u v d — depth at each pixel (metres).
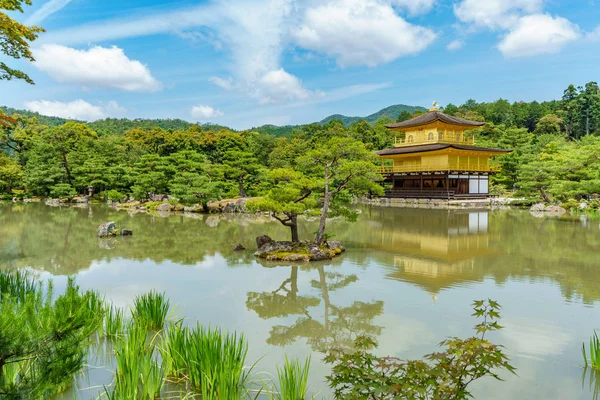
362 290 12.84
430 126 55.22
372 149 66.44
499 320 10.08
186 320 10.23
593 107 85.94
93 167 52.03
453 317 10.33
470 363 4.87
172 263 16.88
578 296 11.95
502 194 55.28
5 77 14.66
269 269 15.79
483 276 14.42
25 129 63.22
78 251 19.50
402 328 9.64
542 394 6.81
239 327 9.81
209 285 13.53
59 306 4.96
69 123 57.84
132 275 14.89
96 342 8.71
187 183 43.75
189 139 69.75
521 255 18.02
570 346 8.60
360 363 5.21
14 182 55.78
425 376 4.72
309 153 18.36
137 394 6.53
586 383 7.15
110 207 45.62
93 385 7.11
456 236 23.62
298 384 6.40
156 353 8.16
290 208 17.30
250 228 28.09
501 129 79.06
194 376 6.66
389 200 52.38
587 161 39.78
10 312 4.33
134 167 54.47
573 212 36.50
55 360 4.41
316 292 12.69
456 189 49.75
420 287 13.09
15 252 19.33
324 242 19.11
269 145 77.38
